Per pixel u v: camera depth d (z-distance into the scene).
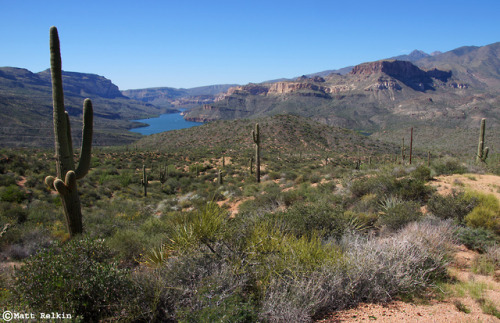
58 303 3.41
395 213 7.24
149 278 3.86
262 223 4.92
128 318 3.43
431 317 3.43
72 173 7.89
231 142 94.06
